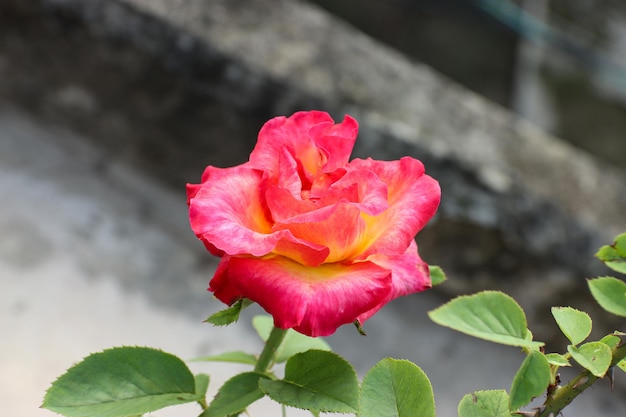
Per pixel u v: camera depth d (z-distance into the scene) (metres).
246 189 0.47
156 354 0.48
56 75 1.23
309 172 0.48
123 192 1.25
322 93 1.06
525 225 1.05
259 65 1.07
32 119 1.30
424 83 1.15
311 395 0.46
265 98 1.09
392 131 1.04
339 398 0.46
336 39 1.17
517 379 0.44
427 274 0.49
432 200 0.48
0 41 1.22
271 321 0.56
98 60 1.18
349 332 1.14
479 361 1.14
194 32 1.09
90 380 0.47
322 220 0.45
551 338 1.11
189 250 1.20
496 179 1.03
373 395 0.46
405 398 0.46
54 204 1.20
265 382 0.47
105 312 1.08
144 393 0.47
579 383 0.45
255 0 1.18
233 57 1.08
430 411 0.45
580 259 1.04
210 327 1.10
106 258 1.15
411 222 0.47
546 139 1.14
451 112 1.12
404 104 1.09
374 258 0.49
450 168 1.04
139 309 1.10
